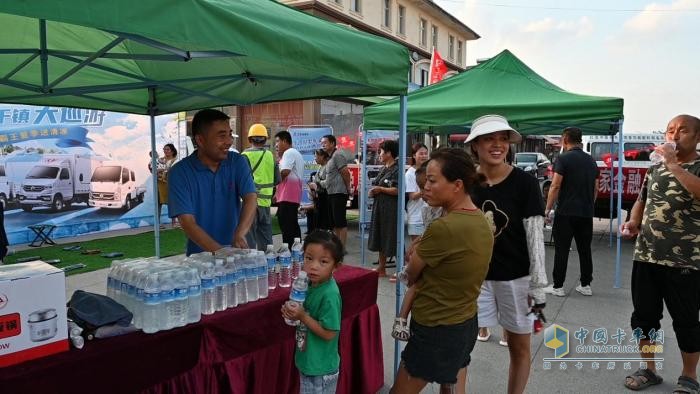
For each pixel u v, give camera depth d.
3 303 1.64
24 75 3.35
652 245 2.96
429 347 2.04
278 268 2.75
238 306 2.38
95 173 9.14
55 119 8.47
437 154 2.04
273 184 6.10
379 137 12.70
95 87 3.38
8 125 7.84
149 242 8.28
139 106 4.41
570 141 5.23
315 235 2.26
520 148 25.14
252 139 6.00
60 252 7.36
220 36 1.78
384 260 6.02
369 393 2.96
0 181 7.73
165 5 1.60
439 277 2.01
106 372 1.84
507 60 6.06
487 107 5.32
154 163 4.79
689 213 2.81
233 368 2.28
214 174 2.87
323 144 7.66
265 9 2.20
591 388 3.22
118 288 2.19
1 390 1.57
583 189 5.06
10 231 7.89
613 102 5.16
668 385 3.23
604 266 6.77
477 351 3.82
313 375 2.23
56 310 1.77
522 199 2.52
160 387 2.03
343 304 2.77
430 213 3.01
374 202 5.99
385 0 22.47
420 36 25.52
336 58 2.36
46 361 1.71
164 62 3.58
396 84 2.88
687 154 2.87
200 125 2.71
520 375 2.63
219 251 2.53
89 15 1.41
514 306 2.58
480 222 2.01
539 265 2.47
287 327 2.56
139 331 2.03
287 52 2.06
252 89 3.77
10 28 2.84
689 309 2.90
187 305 2.11
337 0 19.05
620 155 5.50
